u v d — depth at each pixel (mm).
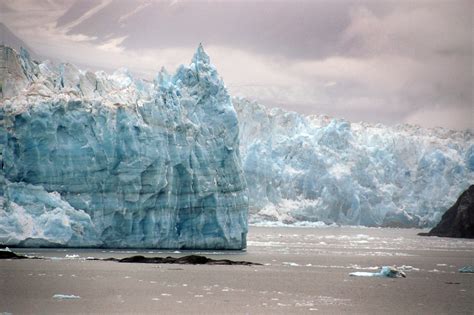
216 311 161250
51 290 180875
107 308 160625
